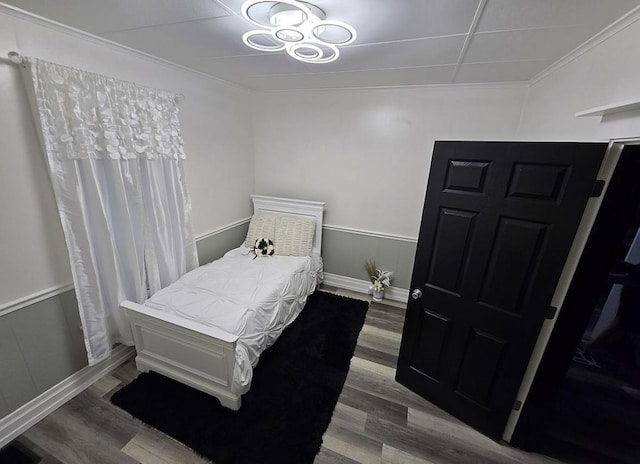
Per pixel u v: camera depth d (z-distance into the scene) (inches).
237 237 143.0
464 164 64.6
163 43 76.1
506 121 106.3
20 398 67.7
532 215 58.2
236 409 74.0
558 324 59.3
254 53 83.0
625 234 51.6
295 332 108.1
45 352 71.2
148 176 87.1
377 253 137.8
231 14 59.5
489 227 63.7
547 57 75.9
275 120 138.6
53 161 65.2
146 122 84.6
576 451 64.9
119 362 89.2
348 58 83.6
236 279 100.8
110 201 79.7
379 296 135.0
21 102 61.6
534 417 65.9
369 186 131.2
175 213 98.5
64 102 66.1
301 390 82.1
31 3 55.0
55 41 65.5
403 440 69.9
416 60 83.8
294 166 141.7
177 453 64.2
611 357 58.7
